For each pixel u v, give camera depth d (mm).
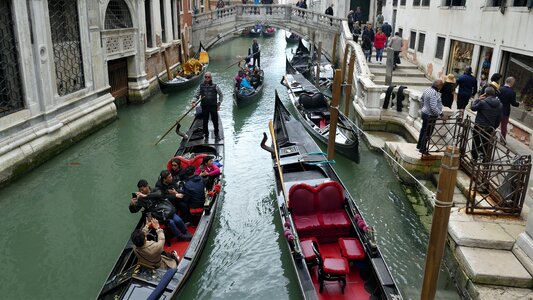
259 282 5941
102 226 7082
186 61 19578
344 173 8992
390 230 6938
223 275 6070
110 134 11180
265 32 37781
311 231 5961
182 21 20312
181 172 6887
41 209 7523
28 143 8477
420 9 15031
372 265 5113
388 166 9102
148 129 11719
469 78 8672
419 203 7551
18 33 8070
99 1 11148
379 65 14977
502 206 5957
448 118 7754
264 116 13320
